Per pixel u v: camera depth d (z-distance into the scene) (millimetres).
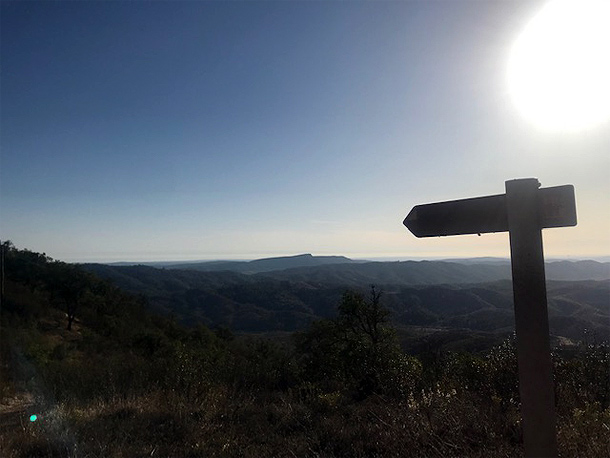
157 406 7082
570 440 3955
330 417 6434
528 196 2211
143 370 9484
